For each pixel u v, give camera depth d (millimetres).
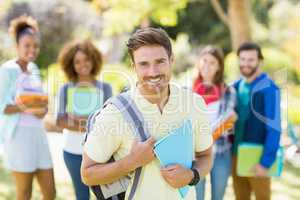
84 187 4270
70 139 4230
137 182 2396
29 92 4195
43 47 13367
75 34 13367
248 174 4336
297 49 16047
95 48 4461
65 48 4453
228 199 5992
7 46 11492
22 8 12711
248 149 4320
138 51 2377
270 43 17125
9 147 4266
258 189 4480
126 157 2357
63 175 6949
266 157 4258
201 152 2637
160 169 2385
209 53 4465
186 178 2393
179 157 2391
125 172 2369
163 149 2357
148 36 2369
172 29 18594
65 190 6242
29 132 4258
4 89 4184
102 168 2393
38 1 13219
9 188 6320
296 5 17719
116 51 12445
